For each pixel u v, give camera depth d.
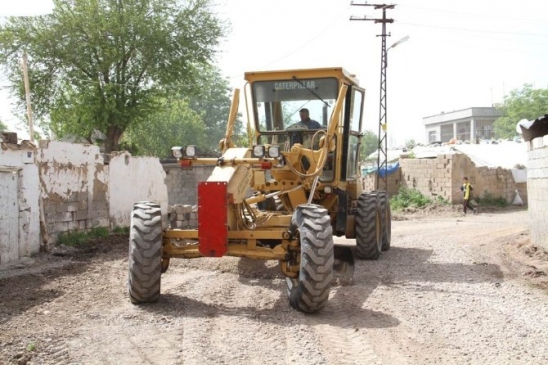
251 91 10.47
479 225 19.94
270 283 8.73
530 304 7.63
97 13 32.41
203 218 7.07
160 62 33.66
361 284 8.84
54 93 33.31
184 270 9.76
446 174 29.16
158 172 17.69
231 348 5.68
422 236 15.82
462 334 6.27
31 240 11.65
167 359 5.35
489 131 84.69
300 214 7.04
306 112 10.29
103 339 5.93
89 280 9.26
